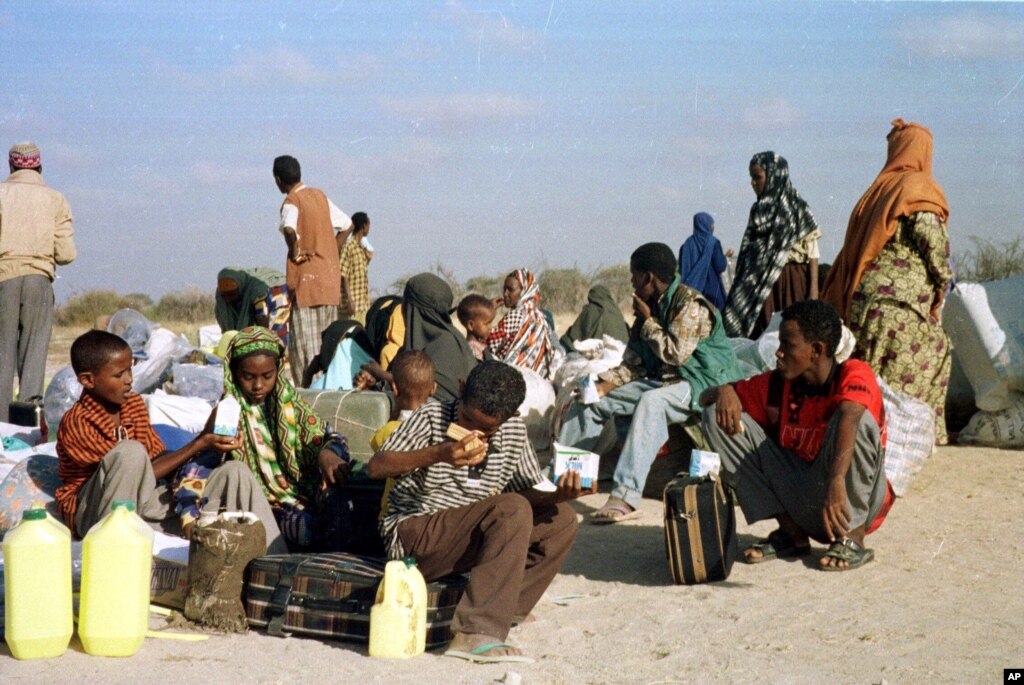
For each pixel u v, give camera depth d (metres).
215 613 4.82
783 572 5.95
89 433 5.52
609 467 8.36
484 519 4.65
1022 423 9.13
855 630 4.94
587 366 8.84
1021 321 9.16
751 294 11.01
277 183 10.96
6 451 7.00
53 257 9.90
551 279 25.53
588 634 4.93
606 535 6.87
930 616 5.13
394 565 4.53
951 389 9.84
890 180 8.66
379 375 8.32
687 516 5.71
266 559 4.88
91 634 4.34
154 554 5.21
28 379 9.77
